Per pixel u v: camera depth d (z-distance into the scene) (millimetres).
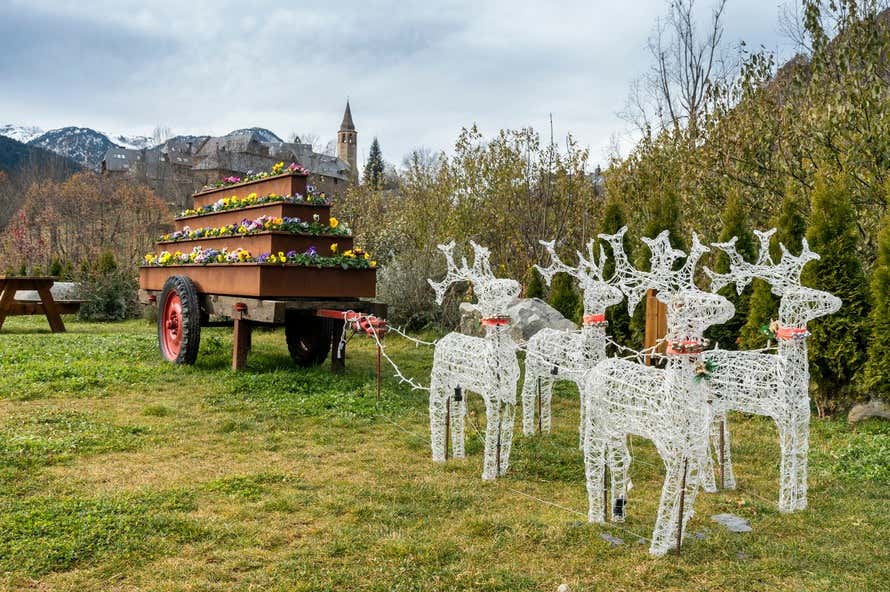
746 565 3943
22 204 44375
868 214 8945
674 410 4035
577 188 15219
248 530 4223
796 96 10703
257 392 8070
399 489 5105
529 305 11562
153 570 3674
